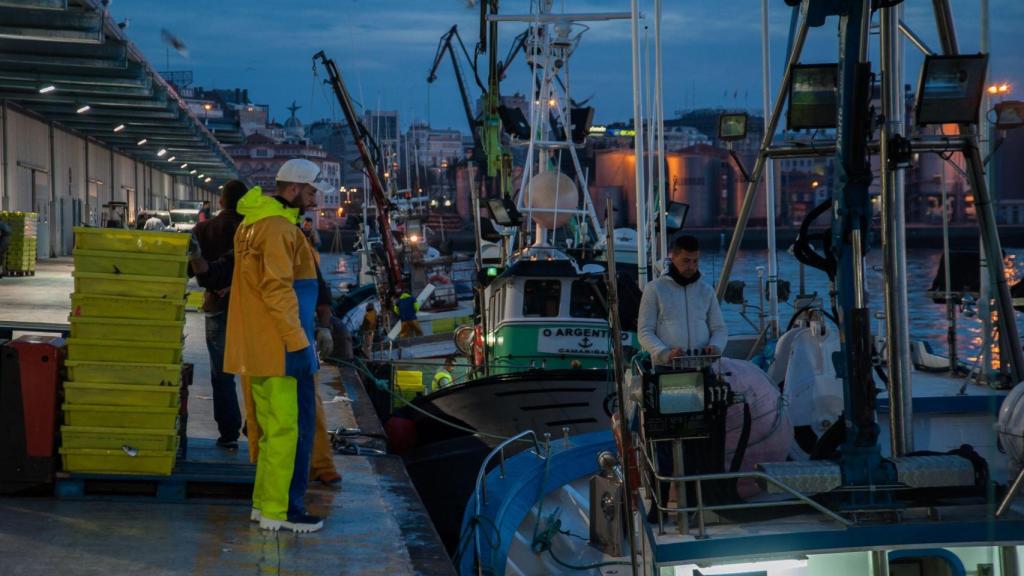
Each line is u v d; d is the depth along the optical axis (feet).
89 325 21.79
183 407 24.29
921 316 109.60
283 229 20.10
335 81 84.02
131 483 22.84
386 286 82.58
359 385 45.93
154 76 106.83
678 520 17.08
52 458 22.03
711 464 17.85
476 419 42.06
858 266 18.34
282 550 19.81
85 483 22.45
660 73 38.32
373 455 30.17
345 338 51.42
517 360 44.01
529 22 56.54
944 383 28.94
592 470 27.63
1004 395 17.76
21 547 18.93
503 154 69.46
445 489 42.52
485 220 65.41
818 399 22.50
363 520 22.40
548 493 26.63
